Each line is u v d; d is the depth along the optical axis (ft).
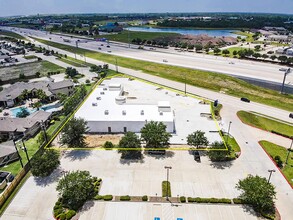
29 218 126.52
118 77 360.89
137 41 637.30
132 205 133.28
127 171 160.04
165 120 203.21
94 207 132.36
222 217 125.49
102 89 282.97
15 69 418.51
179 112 243.60
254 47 562.66
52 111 250.37
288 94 287.28
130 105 231.71
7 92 279.90
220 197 137.69
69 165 166.40
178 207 131.64
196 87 318.86
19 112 240.94
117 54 509.35
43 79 357.00
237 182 149.07
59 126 216.74
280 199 136.26
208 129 211.00
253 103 268.00
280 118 232.73
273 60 424.87
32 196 140.67
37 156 156.15
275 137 200.13
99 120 204.85
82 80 352.49
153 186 146.82
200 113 241.76
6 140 201.05
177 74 368.68
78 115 212.02
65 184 132.98
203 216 126.21
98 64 441.27
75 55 488.85
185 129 211.00
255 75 340.80
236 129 211.82
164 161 169.37
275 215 125.59
